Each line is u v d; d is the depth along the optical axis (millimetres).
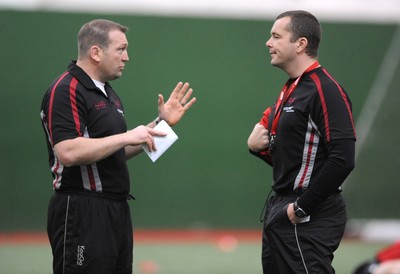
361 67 50188
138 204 47719
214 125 48531
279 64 16922
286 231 16328
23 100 46844
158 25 47906
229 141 48625
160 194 47969
